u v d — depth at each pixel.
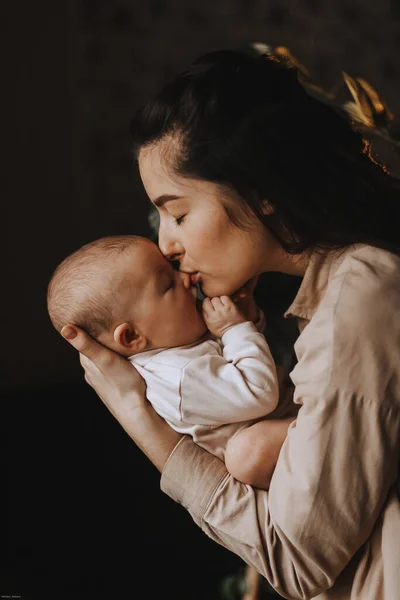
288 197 1.06
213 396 1.21
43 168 4.24
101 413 4.11
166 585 2.73
